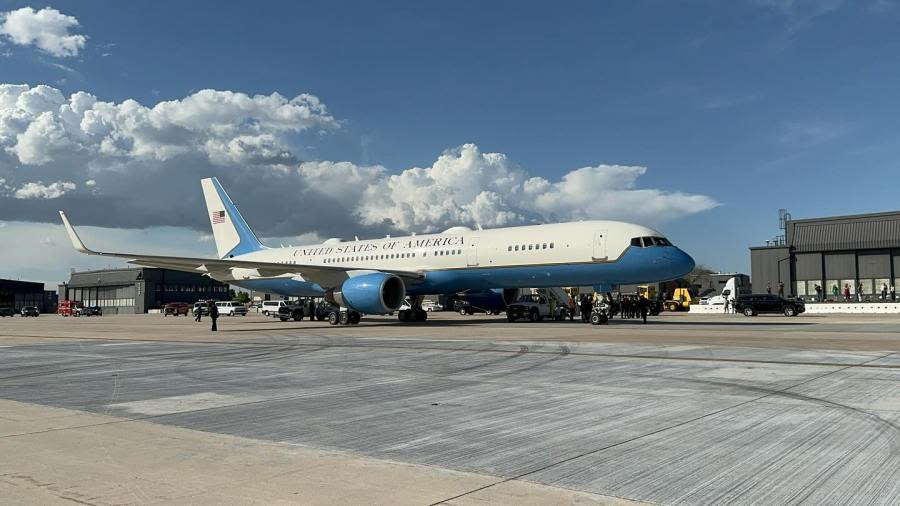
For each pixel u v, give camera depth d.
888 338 22.45
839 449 7.01
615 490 5.71
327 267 37.00
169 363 17.09
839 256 67.31
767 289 70.19
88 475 6.30
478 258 36.69
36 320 68.62
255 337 28.03
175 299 123.19
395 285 35.88
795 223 69.75
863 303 56.94
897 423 8.24
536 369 14.45
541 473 6.27
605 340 22.41
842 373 12.98
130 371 15.36
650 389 11.37
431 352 18.88
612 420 8.76
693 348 18.86
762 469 6.31
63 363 17.47
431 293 40.19
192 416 9.45
